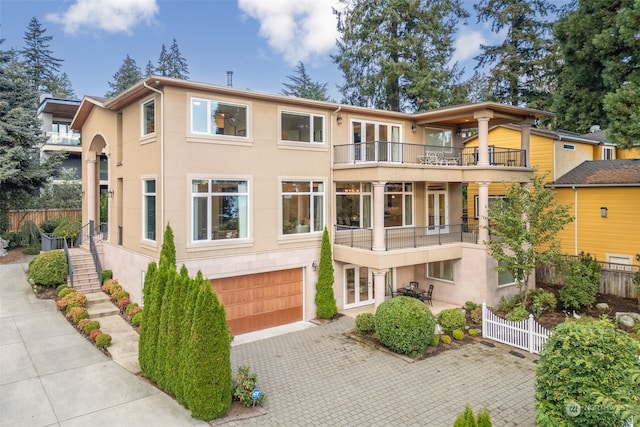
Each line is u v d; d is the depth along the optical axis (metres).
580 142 24.14
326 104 15.95
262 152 14.73
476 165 17.62
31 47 48.59
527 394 9.77
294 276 15.80
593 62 18.34
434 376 10.80
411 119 19.12
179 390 8.75
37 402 8.72
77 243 20.97
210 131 13.62
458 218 20.83
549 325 14.41
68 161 34.78
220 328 8.48
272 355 12.33
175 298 9.04
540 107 32.09
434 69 29.53
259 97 14.41
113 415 8.33
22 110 22.25
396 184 18.92
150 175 13.58
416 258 15.86
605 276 17.56
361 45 30.77
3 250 21.88
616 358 6.80
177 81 12.52
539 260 14.93
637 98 14.27
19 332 12.45
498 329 13.34
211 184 13.63
